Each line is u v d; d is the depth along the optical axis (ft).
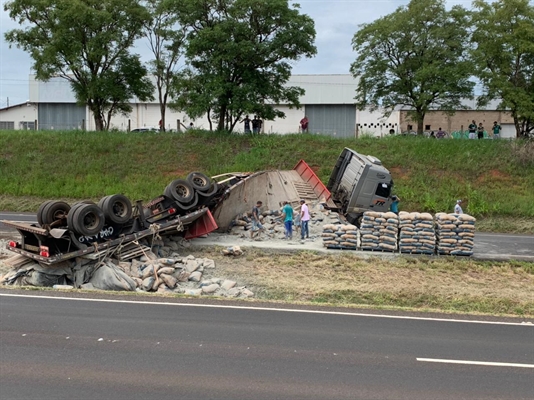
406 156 102.89
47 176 97.86
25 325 27.66
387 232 53.47
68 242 44.27
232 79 104.83
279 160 102.58
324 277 45.75
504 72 102.53
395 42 107.45
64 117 199.11
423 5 102.78
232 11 98.58
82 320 28.76
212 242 56.13
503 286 44.24
